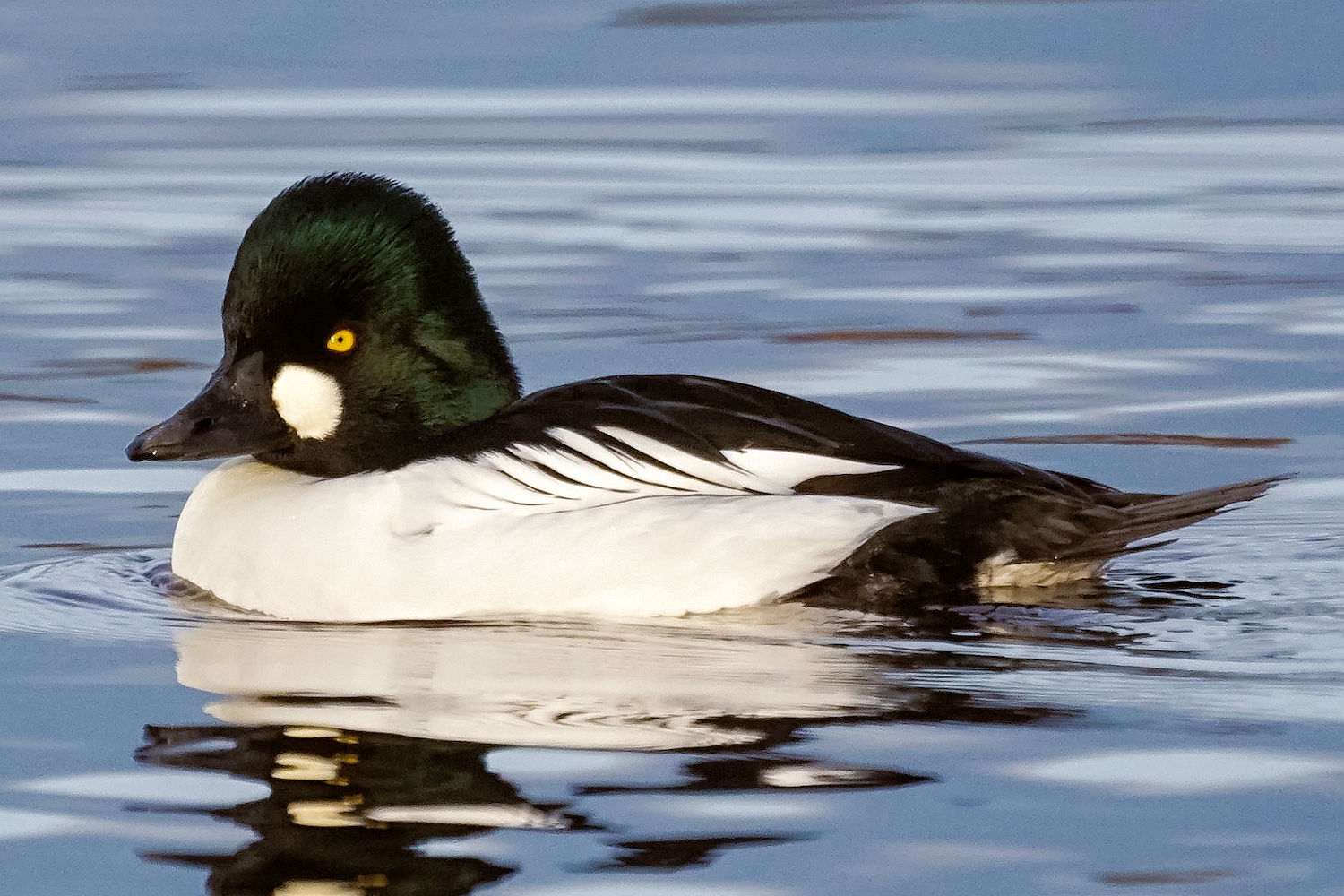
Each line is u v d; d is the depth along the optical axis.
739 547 10.62
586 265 19.12
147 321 17.30
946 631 10.35
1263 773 8.23
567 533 10.67
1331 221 20.56
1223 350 16.44
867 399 15.27
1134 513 10.90
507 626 10.59
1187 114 25.22
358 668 9.83
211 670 9.84
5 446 14.34
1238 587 11.23
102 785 8.31
